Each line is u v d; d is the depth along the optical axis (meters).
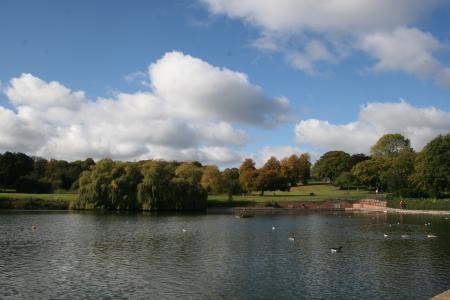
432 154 146.25
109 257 57.31
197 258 56.59
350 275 46.88
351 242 70.31
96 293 40.50
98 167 142.12
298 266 51.44
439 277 45.75
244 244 68.50
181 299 38.81
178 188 144.75
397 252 60.44
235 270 49.41
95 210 139.12
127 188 139.38
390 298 38.75
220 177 168.38
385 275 46.81
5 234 79.44
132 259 55.94
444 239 73.25
